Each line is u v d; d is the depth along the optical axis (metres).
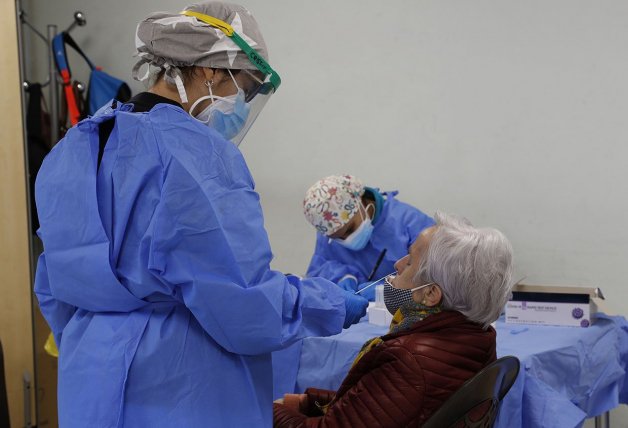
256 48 1.32
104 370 1.18
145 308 1.21
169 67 1.27
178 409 1.19
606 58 2.74
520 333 2.10
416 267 1.40
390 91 3.21
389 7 3.18
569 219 2.85
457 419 1.24
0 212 3.12
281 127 3.49
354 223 2.51
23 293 3.15
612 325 2.23
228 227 1.15
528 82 2.89
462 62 3.02
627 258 2.76
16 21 3.09
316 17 3.35
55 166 1.22
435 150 3.12
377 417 1.32
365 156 3.30
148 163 1.15
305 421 1.43
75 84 3.62
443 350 1.33
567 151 2.84
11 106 3.10
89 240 1.18
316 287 1.34
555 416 1.72
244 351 1.21
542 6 2.84
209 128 1.20
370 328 2.11
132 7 3.77
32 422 3.18
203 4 1.31
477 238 1.35
